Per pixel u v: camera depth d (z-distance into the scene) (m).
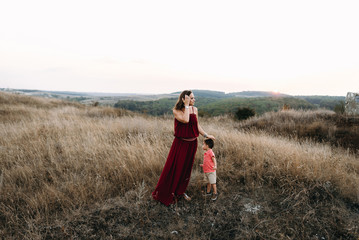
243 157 4.21
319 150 4.97
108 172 3.71
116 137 5.80
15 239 2.31
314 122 9.17
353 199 2.94
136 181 3.37
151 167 3.76
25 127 6.48
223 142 5.21
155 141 5.23
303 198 2.86
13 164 3.97
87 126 7.11
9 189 3.08
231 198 3.04
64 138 5.54
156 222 2.59
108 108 16.11
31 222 2.47
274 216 2.65
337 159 3.72
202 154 4.39
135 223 2.55
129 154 4.03
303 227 2.44
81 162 4.09
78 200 2.88
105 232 2.40
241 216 2.66
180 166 2.90
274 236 2.33
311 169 3.48
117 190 3.24
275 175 3.39
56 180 3.39
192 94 2.91
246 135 6.18
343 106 11.51
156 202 2.96
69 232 2.39
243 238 2.32
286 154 4.00
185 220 2.63
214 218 2.63
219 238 2.34
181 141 2.92
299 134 8.23
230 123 12.02
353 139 7.14
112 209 2.77
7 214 2.61
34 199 2.84
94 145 4.92
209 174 3.02
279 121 10.42
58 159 4.25
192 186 3.36
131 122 7.69
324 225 2.47
